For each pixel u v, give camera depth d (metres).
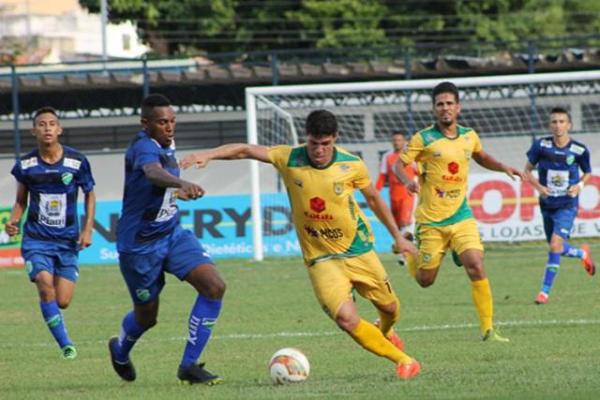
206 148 83.88
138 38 113.31
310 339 31.17
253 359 27.56
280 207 66.56
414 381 22.39
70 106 83.94
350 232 23.02
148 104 22.45
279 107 71.81
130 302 44.91
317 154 22.28
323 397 20.73
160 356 28.78
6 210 66.62
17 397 22.53
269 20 110.44
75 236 29.50
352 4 109.81
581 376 22.41
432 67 79.31
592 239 65.69
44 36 186.00
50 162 29.03
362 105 79.00
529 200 65.50
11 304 45.69
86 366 27.50
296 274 54.22
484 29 111.50
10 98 83.25
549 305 38.00
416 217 31.88
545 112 78.12
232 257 66.25
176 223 23.12
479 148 31.70
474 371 23.66
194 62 96.19
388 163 57.44
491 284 46.25
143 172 22.12
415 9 111.69
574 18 126.19
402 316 36.12
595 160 77.00
